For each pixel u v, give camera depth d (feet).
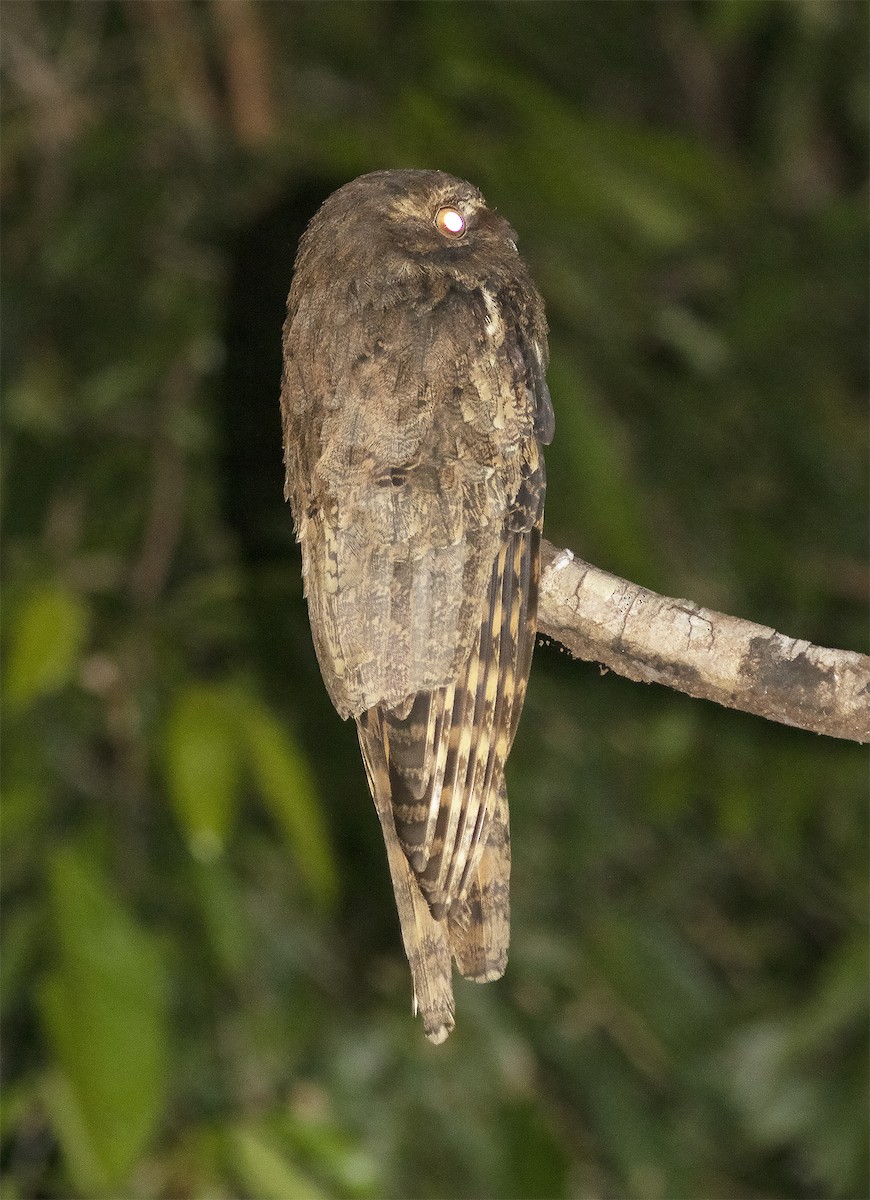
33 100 39.45
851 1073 36.86
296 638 34.99
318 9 41.39
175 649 33.04
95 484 35.68
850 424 40.78
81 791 31.96
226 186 36.83
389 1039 35.17
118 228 36.40
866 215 39.81
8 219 38.19
